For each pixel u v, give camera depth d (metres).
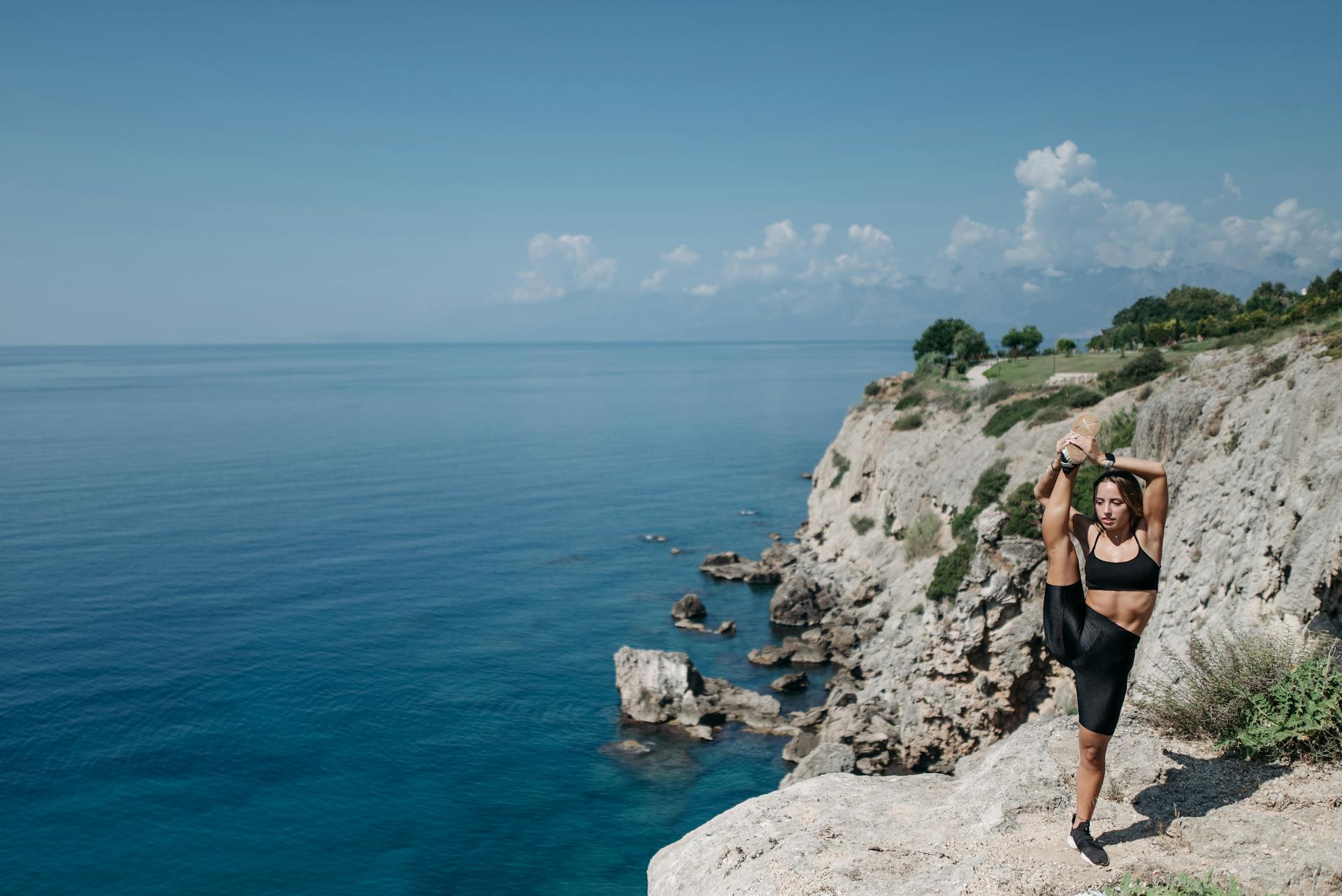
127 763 44.50
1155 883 7.35
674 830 39.34
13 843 37.59
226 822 39.56
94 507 103.69
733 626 66.69
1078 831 8.03
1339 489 22.09
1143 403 48.94
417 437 182.38
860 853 8.94
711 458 157.50
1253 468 29.20
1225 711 9.62
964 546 46.28
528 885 35.56
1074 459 7.85
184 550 85.25
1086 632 7.75
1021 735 10.29
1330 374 26.30
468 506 111.69
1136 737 9.80
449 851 37.75
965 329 133.00
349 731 48.50
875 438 86.56
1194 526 32.22
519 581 79.12
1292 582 21.95
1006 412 66.94
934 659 38.25
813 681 56.78
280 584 75.50
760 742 47.69
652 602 74.12
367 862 36.91
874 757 40.59
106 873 35.78
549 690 54.56
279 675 55.81
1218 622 25.61
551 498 118.62
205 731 48.03
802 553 86.81
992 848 8.35
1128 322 155.25
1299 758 9.04
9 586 72.25
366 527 98.06
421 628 65.69
